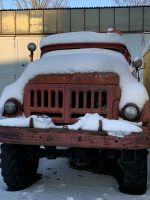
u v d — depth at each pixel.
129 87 5.87
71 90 5.88
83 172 7.25
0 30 29.22
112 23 28.09
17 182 6.23
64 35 6.80
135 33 27.83
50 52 6.79
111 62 6.00
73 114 5.91
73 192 6.07
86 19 28.42
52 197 5.81
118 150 6.13
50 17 28.88
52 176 7.00
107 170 7.31
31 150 6.36
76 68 5.95
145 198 5.76
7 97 6.13
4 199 5.71
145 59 10.32
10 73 29.20
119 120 5.70
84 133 5.55
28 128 5.73
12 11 29.19
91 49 6.70
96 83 5.86
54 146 6.09
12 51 29.22
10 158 6.12
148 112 5.73
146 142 5.52
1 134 5.84
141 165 5.84
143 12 27.77
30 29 29.06
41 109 5.97
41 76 6.02
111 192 6.07
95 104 5.85
